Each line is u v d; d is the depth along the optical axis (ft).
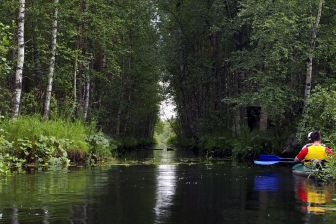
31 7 56.80
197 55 98.89
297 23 55.01
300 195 23.38
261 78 57.36
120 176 32.89
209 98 98.73
